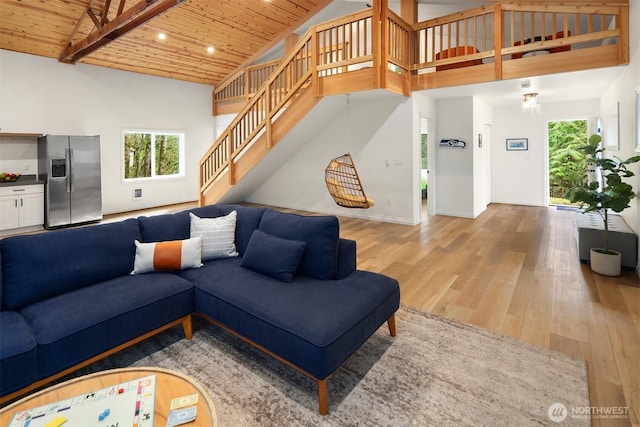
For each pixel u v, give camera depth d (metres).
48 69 6.23
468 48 5.14
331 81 5.07
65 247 2.30
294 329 1.80
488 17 6.01
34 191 5.80
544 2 4.34
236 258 2.90
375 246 4.68
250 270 2.57
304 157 7.31
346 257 2.52
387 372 2.03
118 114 7.23
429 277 3.53
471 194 6.35
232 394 1.87
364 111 6.21
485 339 2.36
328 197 7.05
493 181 7.97
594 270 3.50
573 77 4.55
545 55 4.32
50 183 5.83
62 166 5.96
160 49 6.81
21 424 1.18
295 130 5.73
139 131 7.60
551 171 8.89
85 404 1.28
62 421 1.19
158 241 2.79
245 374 2.04
